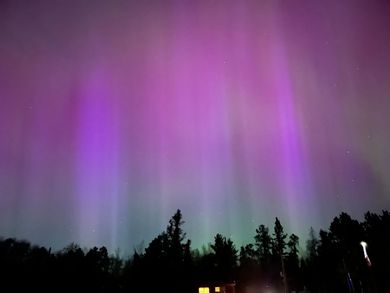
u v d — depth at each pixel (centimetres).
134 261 3916
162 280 3531
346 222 4219
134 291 3431
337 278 4028
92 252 3891
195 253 5459
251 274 5072
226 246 4825
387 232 3675
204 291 3306
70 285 3136
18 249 3234
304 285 4947
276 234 5719
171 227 4888
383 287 3144
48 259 3303
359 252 3759
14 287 2811
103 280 3547
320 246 4828
